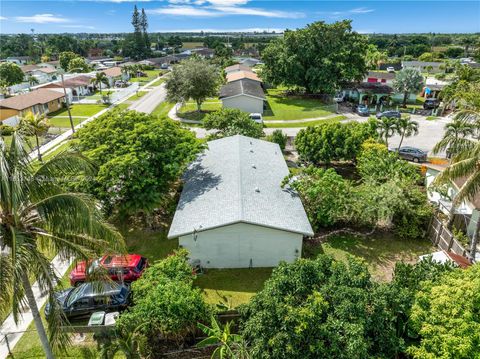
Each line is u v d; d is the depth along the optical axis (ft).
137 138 66.95
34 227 33.40
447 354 32.30
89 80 238.27
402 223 69.36
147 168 63.77
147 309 41.37
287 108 181.57
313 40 191.52
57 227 32.09
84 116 169.48
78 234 34.06
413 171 80.23
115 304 49.75
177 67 165.78
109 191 61.16
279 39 205.77
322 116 167.12
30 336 47.24
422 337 36.22
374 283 39.55
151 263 61.05
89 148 68.64
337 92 206.69
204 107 186.29
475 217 67.00
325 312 35.83
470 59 386.32
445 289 35.63
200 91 163.63
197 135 138.41
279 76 202.69
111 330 44.70
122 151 64.44
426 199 70.85
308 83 197.88
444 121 158.10
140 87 262.26
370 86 196.75
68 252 33.40
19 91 225.15
